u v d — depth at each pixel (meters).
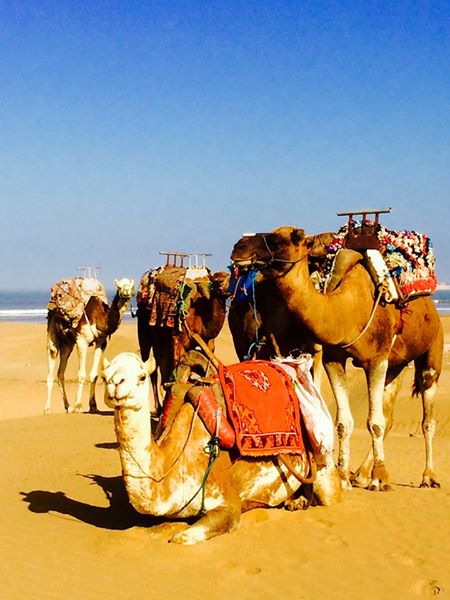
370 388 9.77
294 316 8.84
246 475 7.43
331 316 8.91
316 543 7.11
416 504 8.73
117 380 6.52
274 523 7.55
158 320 14.70
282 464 7.65
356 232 9.95
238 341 10.88
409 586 6.26
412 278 10.01
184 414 7.21
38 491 9.23
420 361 11.31
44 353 46.56
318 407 7.93
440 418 23.61
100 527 7.62
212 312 14.31
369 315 9.44
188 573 6.34
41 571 6.41
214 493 7.14
